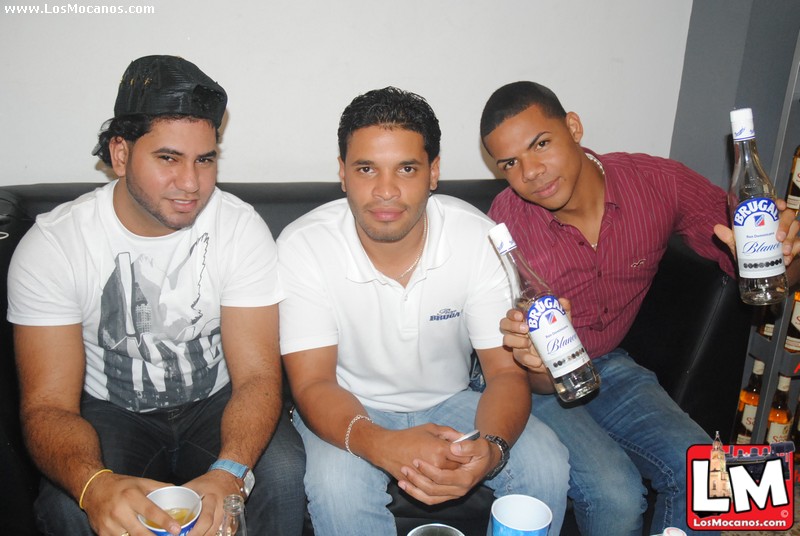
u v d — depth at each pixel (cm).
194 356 146
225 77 183
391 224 132
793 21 200
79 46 171
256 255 143
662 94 221
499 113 147
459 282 146
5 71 169
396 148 128
